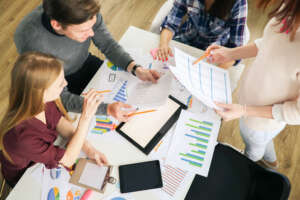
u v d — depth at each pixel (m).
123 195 1.01
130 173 1.05
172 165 1.07
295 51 0.88
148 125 1.15
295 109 0.94
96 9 0.94
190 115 1.17
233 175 1.31
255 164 1.30
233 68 1.33
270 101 1.09
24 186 1.02
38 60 0.90
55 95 1.01
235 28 1.47
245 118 1.26
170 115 1.17
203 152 1.09
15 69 0.90
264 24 2.56
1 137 0.97
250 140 1.39
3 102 2.16
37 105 0.94
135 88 1.24
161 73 1.28
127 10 2.68
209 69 1.20
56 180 1.04
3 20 2.58
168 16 1.56
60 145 1.17
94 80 1.30
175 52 1.15
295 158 1.92
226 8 1.37
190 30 1.62
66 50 1.26
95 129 1.15
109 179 1.04
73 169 1.06
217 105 1.07
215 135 1.13
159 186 1.02
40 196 1.01
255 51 1.20
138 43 1.43
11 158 1.04
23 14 2.61
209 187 1.29
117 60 1.31
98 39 1.38
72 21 0.93
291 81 0.95
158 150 1.10
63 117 1.20
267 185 1.13
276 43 0.94
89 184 1.03
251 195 1.25
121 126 1.15
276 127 1.19
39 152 1.00
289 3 0.77
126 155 1.09
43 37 1.14
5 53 2.39
